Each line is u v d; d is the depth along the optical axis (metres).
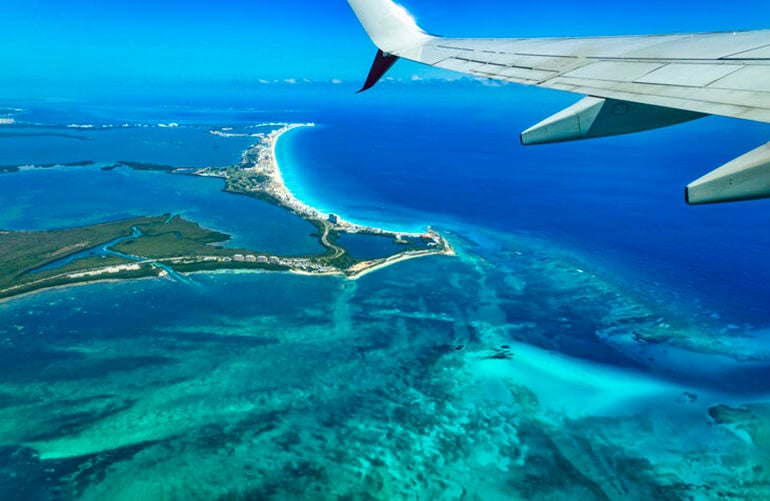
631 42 15.81
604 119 12.91
